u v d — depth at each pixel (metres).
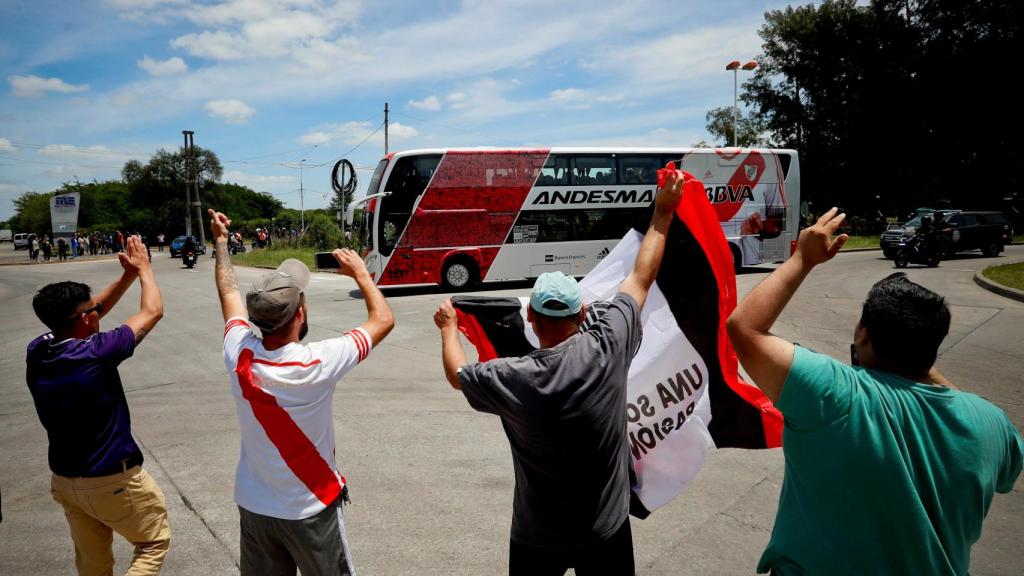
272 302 2.30
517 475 2.20
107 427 2.82
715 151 18.92
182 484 4.87
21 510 4.54
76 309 2.83
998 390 6.81
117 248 54.09
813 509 1.68
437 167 17.23
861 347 1.78
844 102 43.72
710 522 4.09
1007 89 37.34
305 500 2.35
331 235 37.75
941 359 8.16
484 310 2.65
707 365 2.54
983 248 23.59
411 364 8.73
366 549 3.83
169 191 74.81
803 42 43.72
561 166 18.02
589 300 2.71
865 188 44.41
